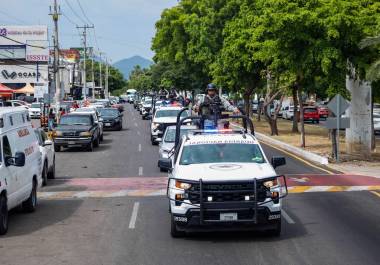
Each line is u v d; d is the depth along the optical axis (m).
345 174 21.45
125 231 12.30
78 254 10.41
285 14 24.47
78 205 15.65
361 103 25.69
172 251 10.49
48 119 42.62
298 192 17.30
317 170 22.55
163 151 22.12
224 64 43.34
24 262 9.91
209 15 52.28
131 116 74.31
